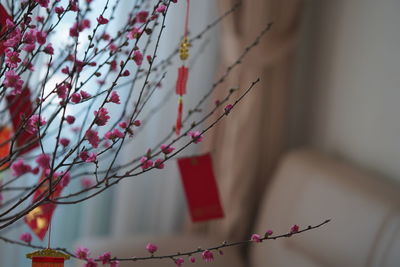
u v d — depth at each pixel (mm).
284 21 2133
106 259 823
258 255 2127
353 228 1653
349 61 2154
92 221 2350
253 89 2227
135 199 2367
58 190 927
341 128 2205
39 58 1383
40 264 838
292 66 2279
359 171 1916
